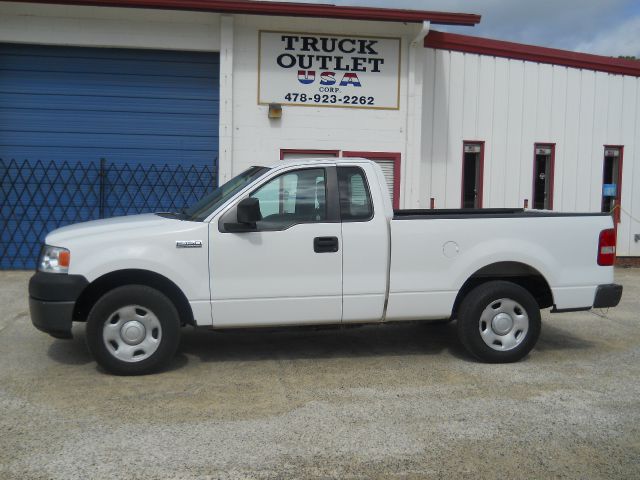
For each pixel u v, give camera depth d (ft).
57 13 35.47
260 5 34.65
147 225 19.11
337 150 38.06
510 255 20.10
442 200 40.88
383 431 15.05
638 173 43.73
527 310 20.45
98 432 14.76
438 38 39.78
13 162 36.40
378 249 19.57
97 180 37.01
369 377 19.15
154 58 36.99
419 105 38.52
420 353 21.88
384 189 19.97
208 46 36.65
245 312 18.97
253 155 37.37
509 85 41.24
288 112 37.45
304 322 19.39
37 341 22.61
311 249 19.19
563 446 14.34
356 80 37.91
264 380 18.71
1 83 36.14
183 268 18.56
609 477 12.93
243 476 12.76
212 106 37.45
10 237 36.58
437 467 13.25
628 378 19.30
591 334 25.13
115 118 36.94
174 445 14.10
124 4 33.88
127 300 18.35
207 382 18.44
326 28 37.29
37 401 16.72
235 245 18.78
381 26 37.68
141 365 18.60
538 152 42.16
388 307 19.76
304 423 15.46
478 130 41.04
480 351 20.35
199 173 37.65
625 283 37.37
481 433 14.99
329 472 12.98
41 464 13.10
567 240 20.57
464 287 20.83
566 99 42.14
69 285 18.03
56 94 36.50
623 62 42.57
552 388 18.26
